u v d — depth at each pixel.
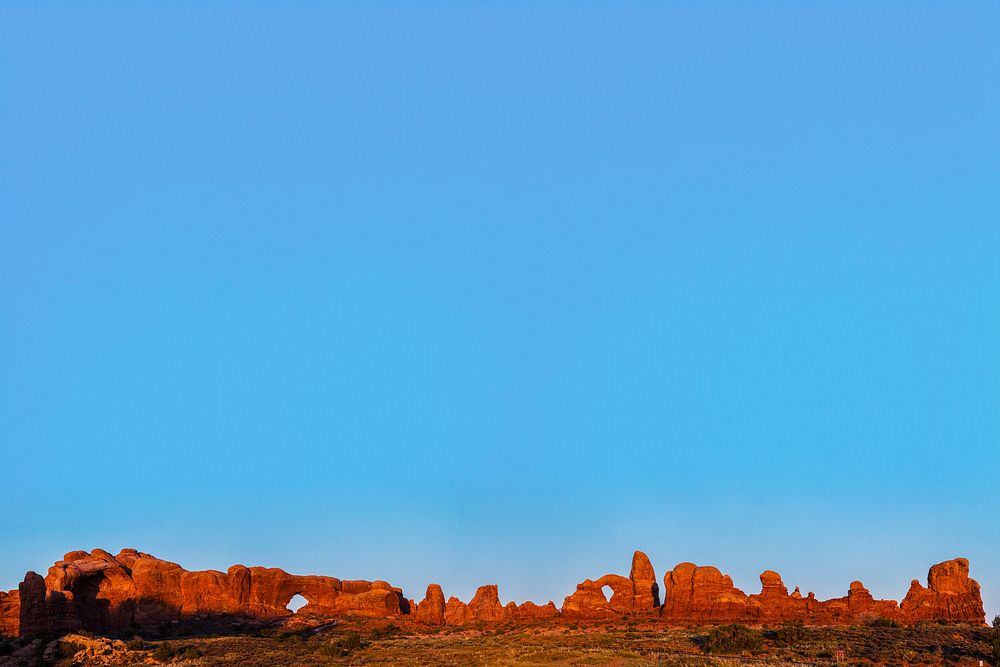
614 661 96.56
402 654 103.50
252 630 121.12
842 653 97.12
